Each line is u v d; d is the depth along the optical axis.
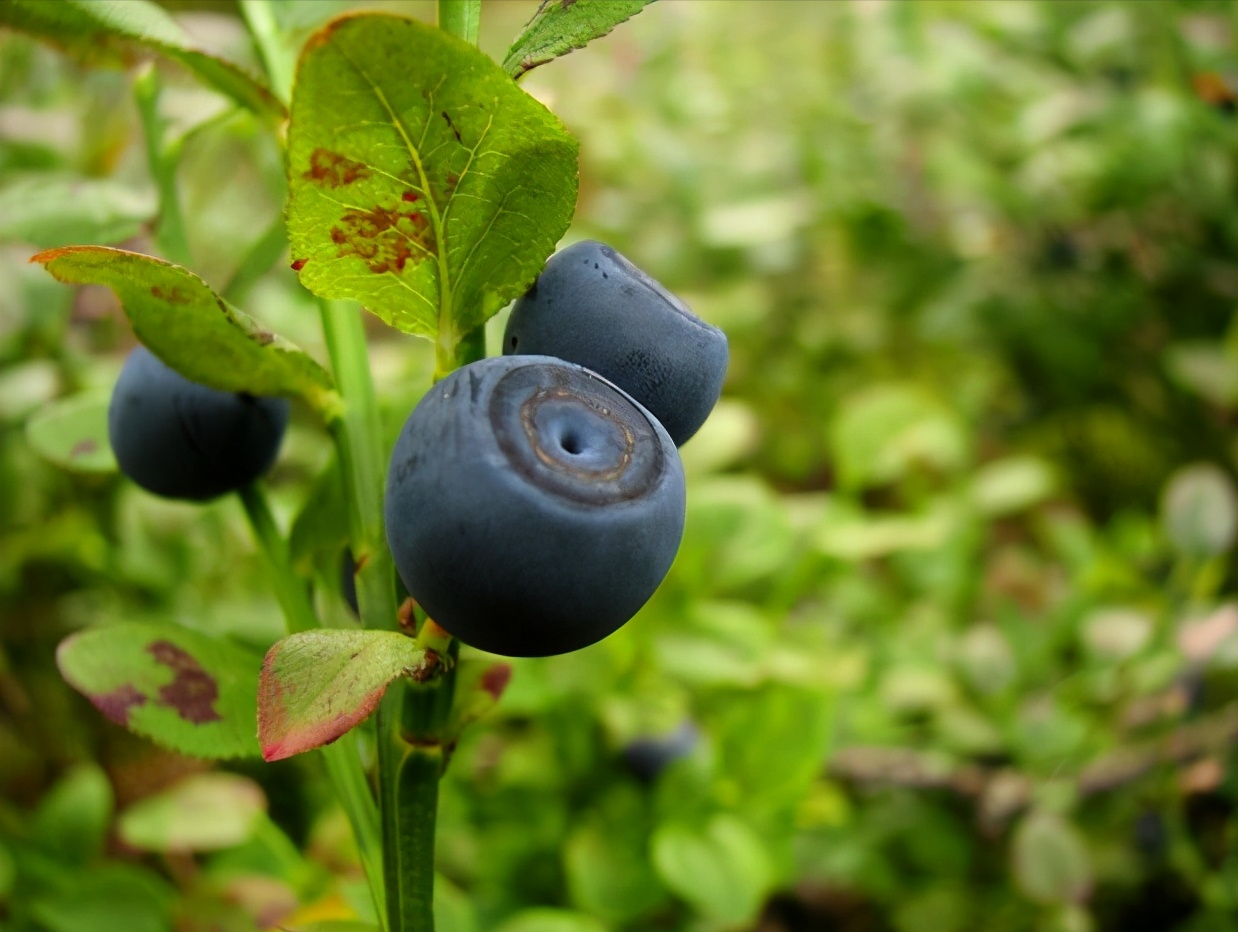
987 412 0.22
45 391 0.13
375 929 0.06
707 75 0.27
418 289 0.05
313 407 0.05
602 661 0.12
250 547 0.14
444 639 0.05
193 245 0.16
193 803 0.11
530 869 0.12
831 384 0.21
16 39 0.15
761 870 0.11
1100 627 0.15
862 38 0.25
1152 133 0.20
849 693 0.15
